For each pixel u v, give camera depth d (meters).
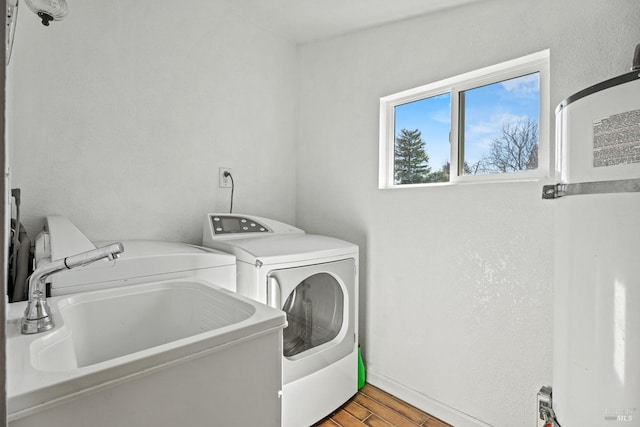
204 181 2.04
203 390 0.80
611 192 0.79
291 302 1.65
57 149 1.53
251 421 0.90
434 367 1.80
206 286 1.27
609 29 1.24
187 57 1.95
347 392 1.89
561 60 1.36
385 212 2.03
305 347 1.71
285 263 1.60
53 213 1.52
